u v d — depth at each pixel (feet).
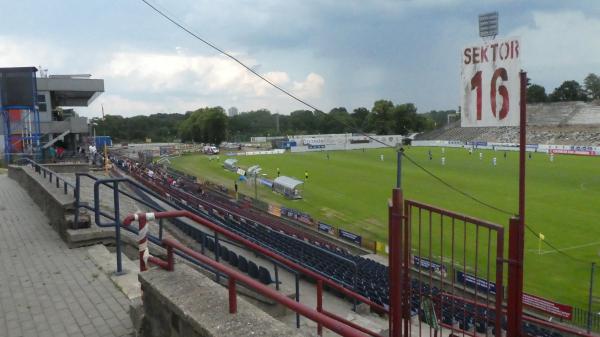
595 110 329.72
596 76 420.36
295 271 30.19
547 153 237.86
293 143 337.52
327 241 86.02
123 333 18.12
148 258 17.31
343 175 178.19
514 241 12.54
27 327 18.81
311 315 10.41
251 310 13.33
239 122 579.89
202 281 15.67
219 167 223.71
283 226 91.04
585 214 100.01
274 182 146.10
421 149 290.76
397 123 442.91
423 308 16.84
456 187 139.85
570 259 71.51
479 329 30.32
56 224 33.78
